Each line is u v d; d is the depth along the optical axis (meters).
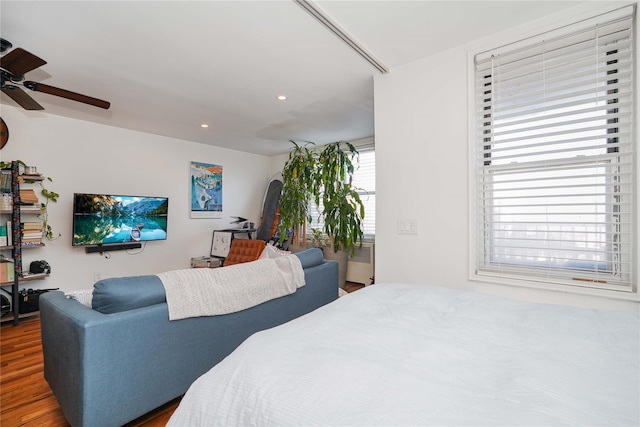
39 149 3.35
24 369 2.09
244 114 3.44
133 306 1.46
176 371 1.57
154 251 4.32
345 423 0.61
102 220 3.72
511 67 1.90
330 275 2.69
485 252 2.00
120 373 1.36
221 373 0.84
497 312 1.24
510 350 0.91
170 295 1.56
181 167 4.66
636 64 1.53
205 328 1.69
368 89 2.73
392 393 0.68
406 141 2.27
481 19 1.77
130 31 1.85
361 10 1.67
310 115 3.48
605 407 0.63
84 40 1.94
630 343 0.94
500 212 1.95
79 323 1.28
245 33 1.88
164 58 2.18
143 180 4.22
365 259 4.64
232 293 1.80
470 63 1.99
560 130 1.80
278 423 0.66
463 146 2.03
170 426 0.82
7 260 2.98
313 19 1.75
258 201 5.83
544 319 1.15
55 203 3.46
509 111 1.94
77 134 3.62
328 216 3.88
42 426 1.53
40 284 3.37
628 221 1.58
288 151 5.59
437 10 1.68
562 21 1.70
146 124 3.83
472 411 0.61
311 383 0.73
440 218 2.12
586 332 1.03
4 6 1.60
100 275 3.80
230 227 5.33
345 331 1.04
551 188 1.76
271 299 2.06
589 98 1.65
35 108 2.30
